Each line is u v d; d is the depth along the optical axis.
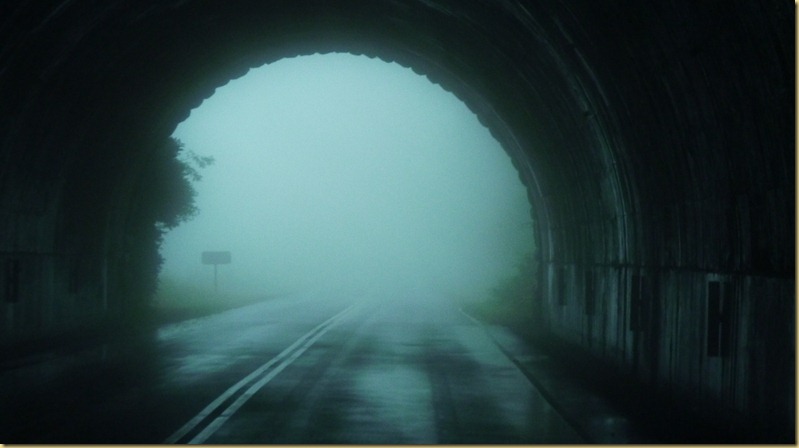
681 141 13.86
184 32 25.22
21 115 21.34
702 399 13.42
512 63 23.09
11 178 22.17
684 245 14.54
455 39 25.16
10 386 16.95
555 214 28.56
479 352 24.33
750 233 11.41
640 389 16.86
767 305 10.62
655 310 16.39
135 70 25.64
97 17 20.70
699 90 12.28
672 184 14.95
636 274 17.73
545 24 18.11
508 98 26.41
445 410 14.38
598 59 16.47
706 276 13.27
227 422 13.08
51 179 24.98
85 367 20.17
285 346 25.89
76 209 27.73
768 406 10.59
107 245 31.80
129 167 31.56
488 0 20.00
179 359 22.06
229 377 18.50
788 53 9.16
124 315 34.59
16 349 22.70
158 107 29.89
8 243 22.52
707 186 13.09
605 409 14.42
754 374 11.08
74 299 28.19
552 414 14.07
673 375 15.12
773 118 10.05
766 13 9.36
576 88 19.23
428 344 26.88
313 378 18.42
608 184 19.97
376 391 16.53
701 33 11.28
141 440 11.63
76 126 25.02
